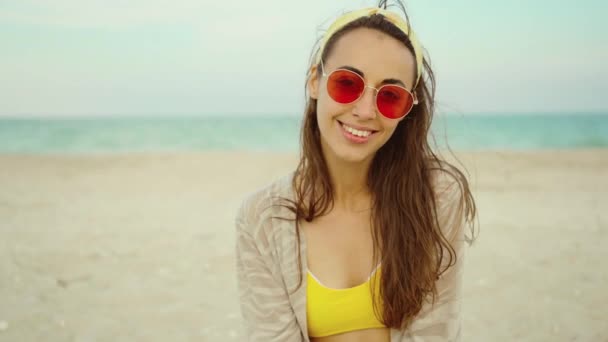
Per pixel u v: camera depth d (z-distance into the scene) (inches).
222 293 205.9
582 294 196.2
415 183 82.3
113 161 762.2
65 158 810.2
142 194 455.2
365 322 82.4
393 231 80.7
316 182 84.1
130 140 1689.2
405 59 76.2
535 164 658.8
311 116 85.4
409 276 80.1
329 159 83.7
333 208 84.7
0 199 426.0
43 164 718.5
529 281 212.5
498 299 193.6
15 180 552.1
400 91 74.9
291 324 83.2
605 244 266.4
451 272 83.7
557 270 225.6
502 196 422.9
